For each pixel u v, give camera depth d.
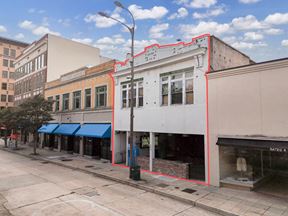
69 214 8.12
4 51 59.16
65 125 25.28
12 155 24.72
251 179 11.39
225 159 11.84
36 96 24.89
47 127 28.00
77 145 24.17
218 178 11.41
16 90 43.00
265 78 10.16
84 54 35.81
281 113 9.62
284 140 9.45
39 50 34.34
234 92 11.13
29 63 37.81
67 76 26.28
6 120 28.09
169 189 10.98
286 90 9.55
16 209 8.60
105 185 12.18
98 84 21.12
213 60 12.77
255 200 9.41
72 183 12.54
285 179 12.80
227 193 10.34
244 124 10.69
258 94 10.34
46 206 8.92
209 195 10.07
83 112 22.84
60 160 20.20
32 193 10.59
